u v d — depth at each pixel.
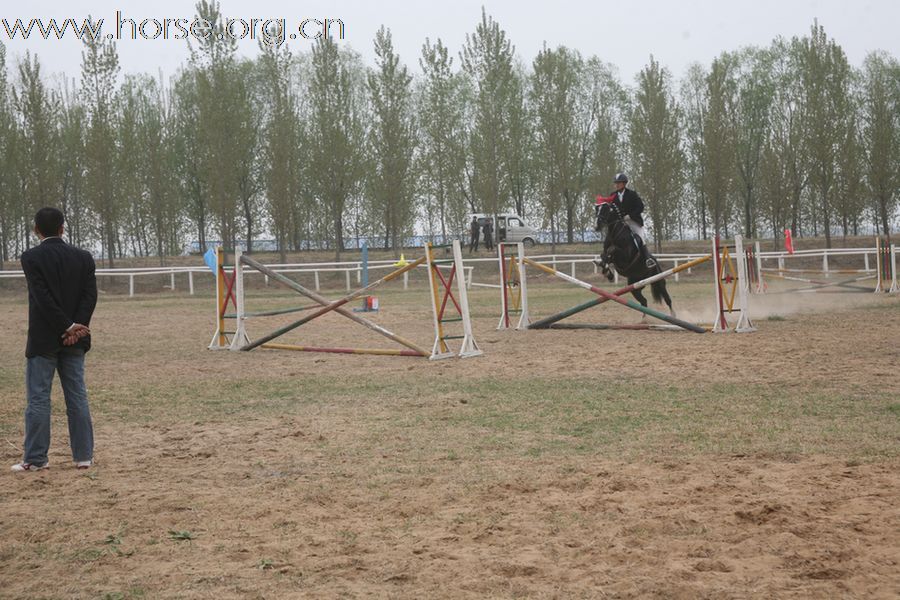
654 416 8.16
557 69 48.62
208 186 45.06
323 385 10.85
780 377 10.16
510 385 10.34
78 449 6.80
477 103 47.75
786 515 4.98
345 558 4.50
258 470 6.57
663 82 48.53
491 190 47.47
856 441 6.83
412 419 8.42
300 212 52.84
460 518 5.15
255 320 21.48
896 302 21.80
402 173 48.09
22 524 5.25
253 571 4.36
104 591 4.14
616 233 17.05
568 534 4.81
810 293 27.08
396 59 47.28
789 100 55.59
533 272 43.84
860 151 48.69
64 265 6.76
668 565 4.28
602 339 15.02
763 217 56.50
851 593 3.87
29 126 43.09
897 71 55.81
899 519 4.86
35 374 6.74
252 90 54.84
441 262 13.48
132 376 11.89
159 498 5.79
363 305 23.45
